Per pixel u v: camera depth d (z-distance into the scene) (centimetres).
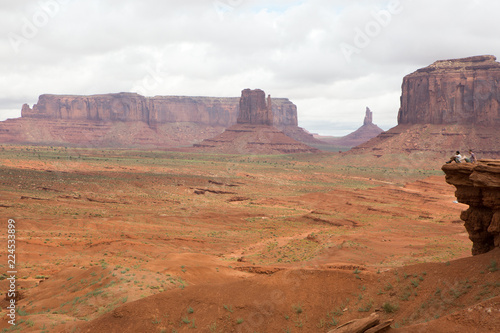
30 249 5075
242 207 10775
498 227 1980
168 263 3434
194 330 1928
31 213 7912
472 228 2188
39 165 17288
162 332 1941
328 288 2052
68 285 3083
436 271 1939
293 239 6250
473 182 2031
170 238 6162
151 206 10569
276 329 1877
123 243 5403
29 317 2473
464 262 1931
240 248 5869
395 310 1803
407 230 6419
